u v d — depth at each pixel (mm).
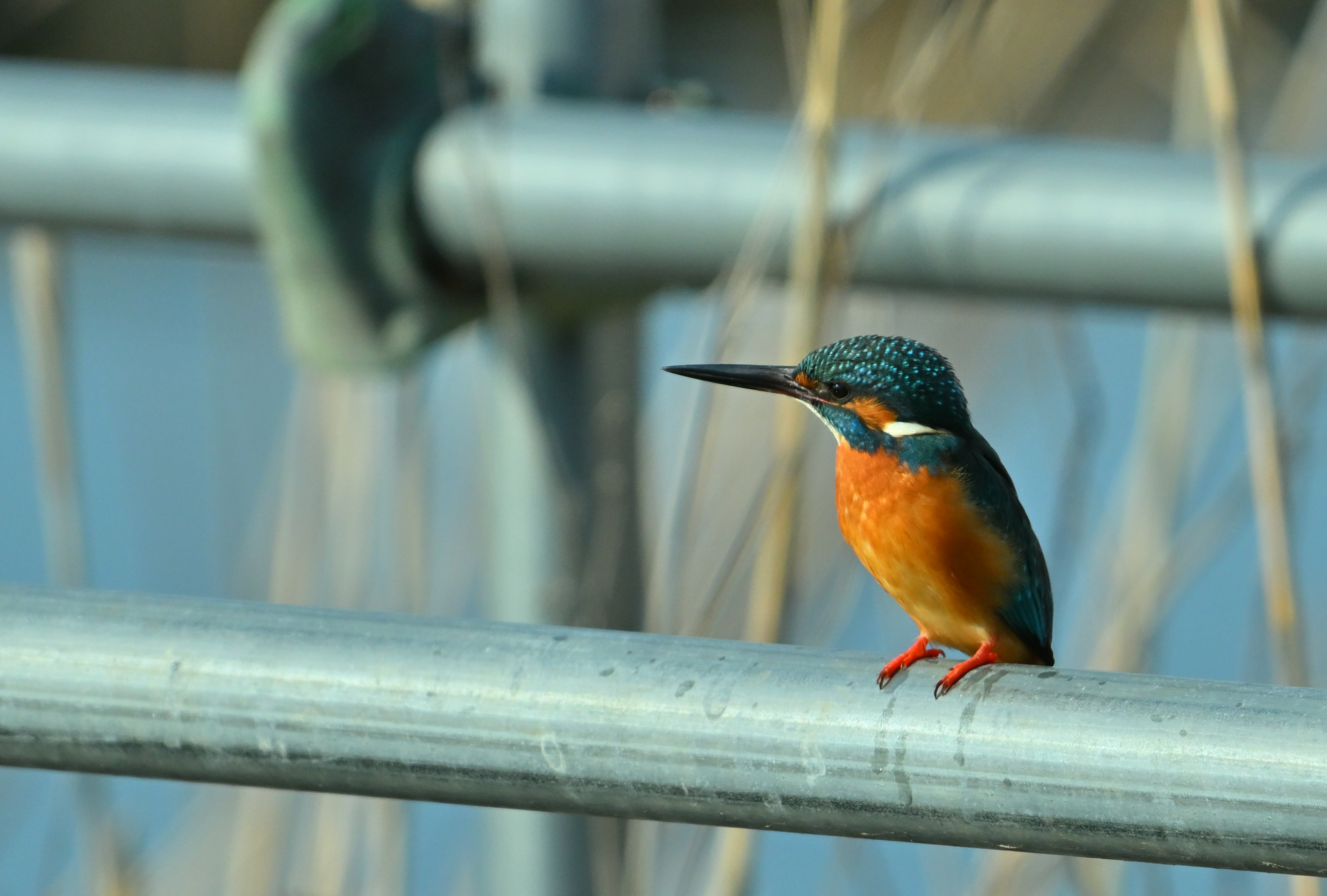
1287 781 3537
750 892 7957
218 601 4270
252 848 9453
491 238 7066
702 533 9664
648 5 8117
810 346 6742
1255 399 6832
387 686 4074
